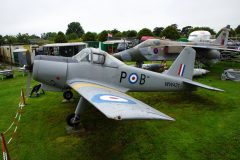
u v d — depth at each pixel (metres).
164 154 4.62
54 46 22.23
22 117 6.84
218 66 15.57
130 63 16.55
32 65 6.61
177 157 4.50
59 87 6.70
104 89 5.78
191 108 7.16
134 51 12.91
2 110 7.54
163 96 8.54
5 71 13.88
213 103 7.59
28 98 8.77
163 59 13.40
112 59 6.75
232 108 7.06
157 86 7.19
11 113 7.23
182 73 7.73
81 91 5.16
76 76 6.44
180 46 13.27
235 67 14.99
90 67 6.52
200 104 7.51
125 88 6.87
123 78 6.79
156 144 5.02
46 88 6.75
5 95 9.56
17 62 20.70
